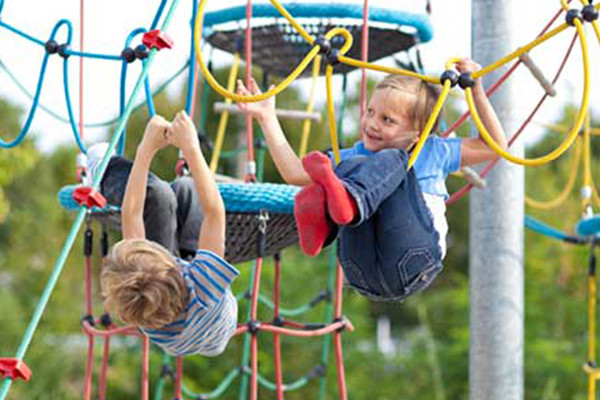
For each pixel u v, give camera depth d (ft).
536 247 48.29
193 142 13.26
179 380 18.10
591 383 21.35
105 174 14.65
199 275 12.97
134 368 45.60
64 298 50.72
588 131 22.76
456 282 65.46
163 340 13.38
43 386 42.70
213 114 59.57
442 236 13.38
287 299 42.96
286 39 20.13
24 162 47.19
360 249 12.40
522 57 15.35
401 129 13.29
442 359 43.73
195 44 11.84
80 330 49.67
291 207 15.23
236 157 57.47
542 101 16.70
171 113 61.57
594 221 21.29
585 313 44.19
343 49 12.34
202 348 13.60
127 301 12.45
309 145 61.87
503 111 19.34
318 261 47.01
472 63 13.29
